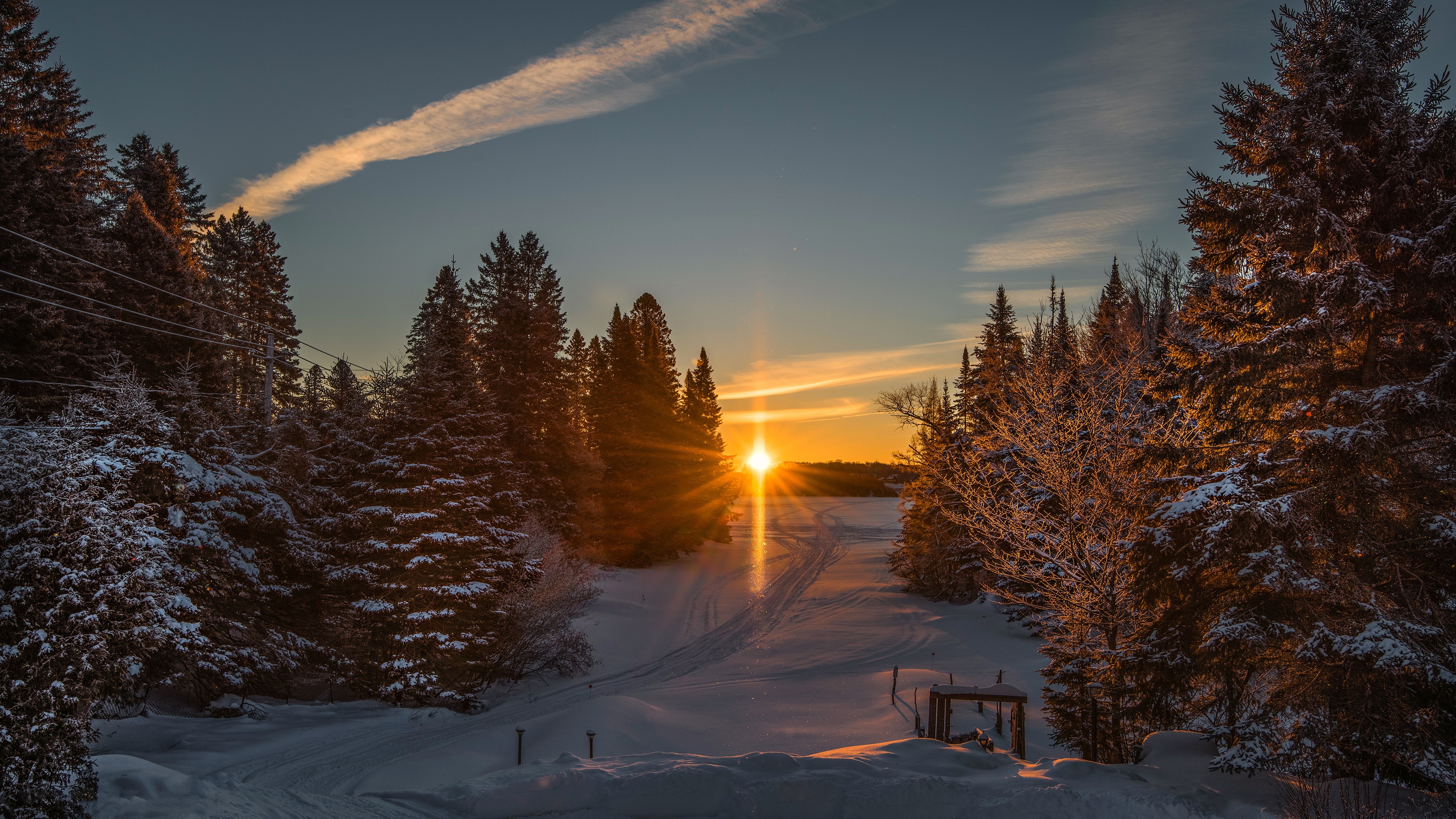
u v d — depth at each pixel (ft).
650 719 65.10
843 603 142.10
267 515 68.95
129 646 42.96
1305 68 38.09
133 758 35.40
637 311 252.42
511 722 71.77
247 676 66.08
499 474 98.27
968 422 121.90
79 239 91.97
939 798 33.60
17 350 81.46
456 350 107.86
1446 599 35.58
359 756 56.75
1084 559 56.70
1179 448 43.96
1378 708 32.30
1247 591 38.75
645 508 176.86
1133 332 94.68
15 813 27.61
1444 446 34.63
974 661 95.96
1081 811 31.83
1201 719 51.65
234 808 31.17
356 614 77.82
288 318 193.77
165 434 58.65
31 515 42.39
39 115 108.37
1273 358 38.19
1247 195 40.22
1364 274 34.86
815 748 59.00
